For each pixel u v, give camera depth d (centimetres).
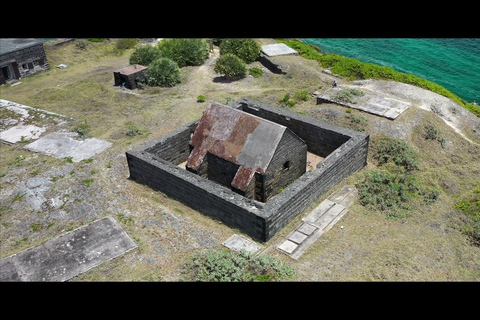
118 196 2373
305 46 4794
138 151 2447
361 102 3194
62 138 3019
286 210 2070
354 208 2259
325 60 4338
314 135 2734
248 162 2258
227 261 1828
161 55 4344
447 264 1900
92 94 3888
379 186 2402
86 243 2044
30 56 4391
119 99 3747
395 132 2848
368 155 2766
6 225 2208
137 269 1883
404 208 2273
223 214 2127
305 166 2547
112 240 2055
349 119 2995
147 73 4006
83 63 4797
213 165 2419
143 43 5247
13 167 2694
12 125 3294
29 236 2139
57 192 2414
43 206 2319
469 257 1941
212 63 4547
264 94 3684
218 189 2128
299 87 3906
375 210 2248
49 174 2570
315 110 3164
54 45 4975
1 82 4188
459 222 2173
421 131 2889
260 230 1989
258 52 4541
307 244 2003
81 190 2425
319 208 2248
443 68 4531
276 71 4266
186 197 2272
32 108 3547
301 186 2150
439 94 3569
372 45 5222
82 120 3322
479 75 4338
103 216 2230
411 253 1952
